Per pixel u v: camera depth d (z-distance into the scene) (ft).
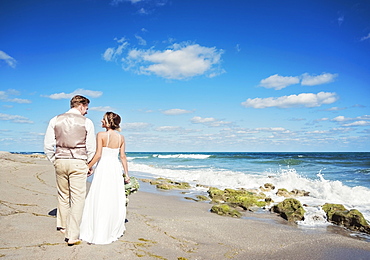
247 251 15.01
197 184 46.52
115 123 15.26
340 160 96.53
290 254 14.88
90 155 13.85
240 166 84.64
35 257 11.20
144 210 23.86
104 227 13.78
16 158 59.72
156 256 12.70
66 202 14.34
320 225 22.65
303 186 42.29
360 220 21.56
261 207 30.14
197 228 18.86
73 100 14.14
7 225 14.74
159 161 122.93
